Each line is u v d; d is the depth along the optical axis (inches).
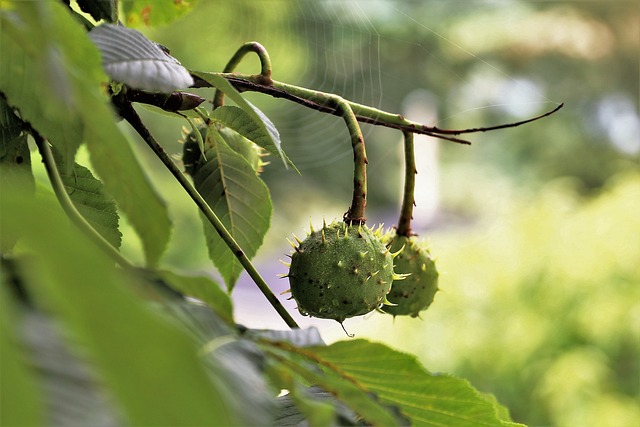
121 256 29.1
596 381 91.4
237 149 38.2
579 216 105.8
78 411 11.5
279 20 100.5
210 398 10.6
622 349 95.3
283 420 29.3
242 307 184.9
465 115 275.9
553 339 98.0
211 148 37.3
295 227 255.8
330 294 35.6
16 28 16.9
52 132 29.3
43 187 31.9
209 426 10.5
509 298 101.1
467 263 105.3
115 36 29.4
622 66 296.0
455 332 101.5
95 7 32.6
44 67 13.0
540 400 93.5
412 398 29.4
